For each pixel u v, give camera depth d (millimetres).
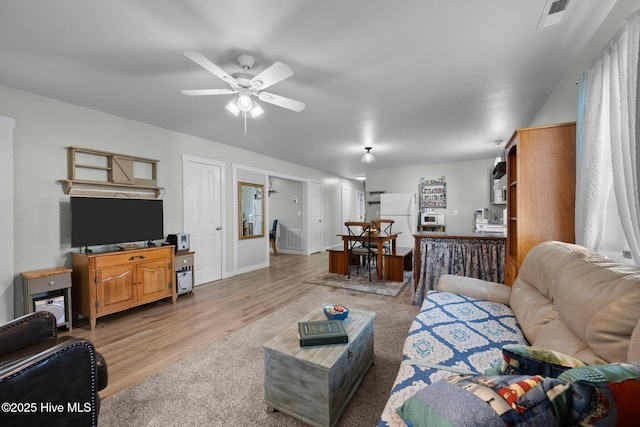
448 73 2303
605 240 1860
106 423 1475
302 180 6938
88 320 2906
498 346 1426
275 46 1913
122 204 3156
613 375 599
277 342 1603
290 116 3320
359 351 1746
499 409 582
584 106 1851
